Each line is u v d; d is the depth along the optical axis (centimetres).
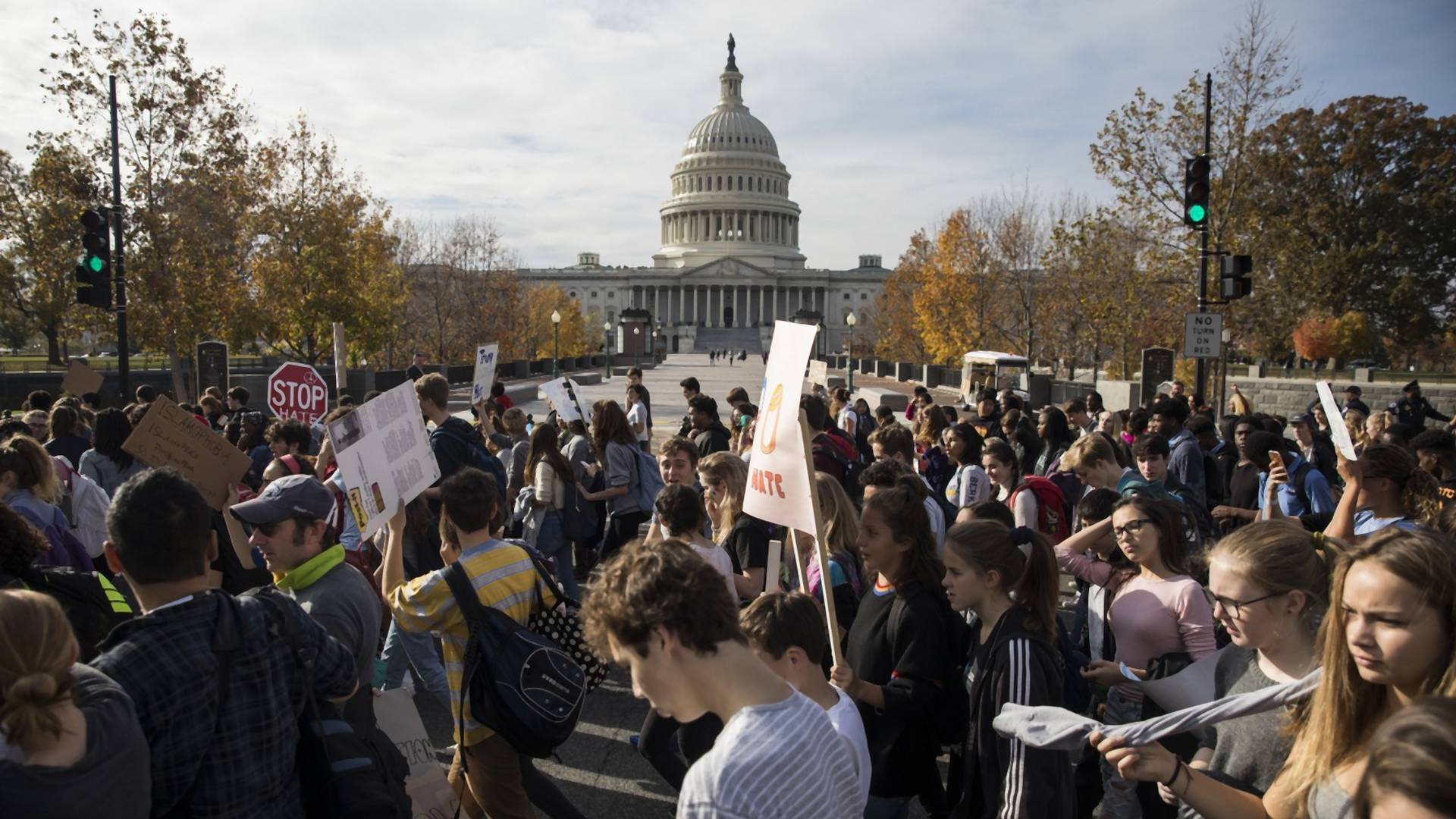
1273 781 352
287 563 471
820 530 440
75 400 1259
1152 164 3162
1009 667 425
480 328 6944
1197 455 1052
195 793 345
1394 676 274
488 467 946
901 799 483
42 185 3541
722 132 17550
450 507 523
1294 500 931
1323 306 6212
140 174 3634
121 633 346
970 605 457
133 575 355
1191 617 514
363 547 800
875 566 497
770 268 17300
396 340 6500
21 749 291
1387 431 1106
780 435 471
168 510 352
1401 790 188
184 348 3981
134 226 3644
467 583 504
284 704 369
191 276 3784
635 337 11644
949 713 479
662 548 279
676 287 17175
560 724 488
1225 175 3098
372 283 5612
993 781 425
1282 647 363
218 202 3816
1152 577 540
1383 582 273
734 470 741
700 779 244
